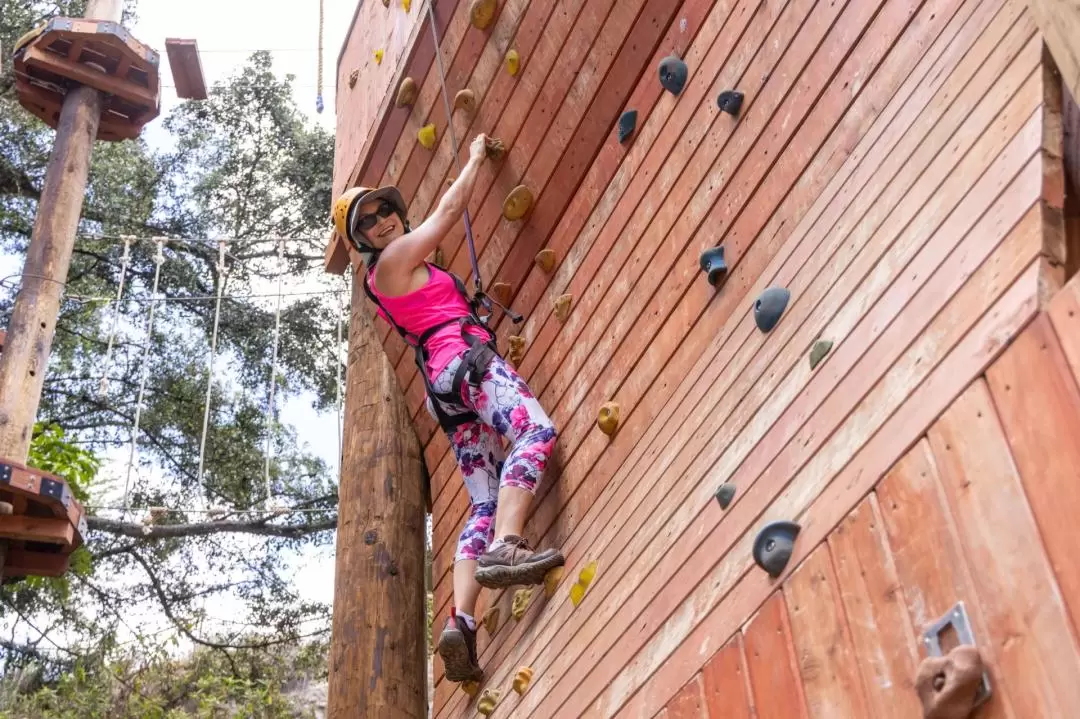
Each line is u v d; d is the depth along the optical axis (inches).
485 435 148.1
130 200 642.2
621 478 131.3
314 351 628.1
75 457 364.2
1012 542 62.1
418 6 187.2
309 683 562.6
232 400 614.5
